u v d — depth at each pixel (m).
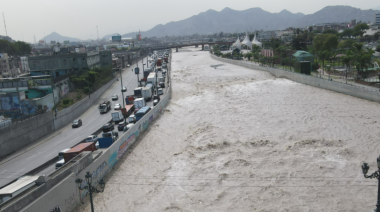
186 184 37.19
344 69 106.69
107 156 40.12
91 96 82.25
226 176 38.56
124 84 109.19
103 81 103.31
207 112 70.38
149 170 41.53
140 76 126.19
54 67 97.69
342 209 30.86
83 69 98.94
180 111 72.38
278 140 50.12
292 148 46.12
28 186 27.81
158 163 43.78
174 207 32.50
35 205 26.03
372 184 35.03
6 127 47.94
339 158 42.16
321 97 77.81
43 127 56.91
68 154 37.91
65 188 30.30
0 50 153.50
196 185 36.81
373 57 115.38
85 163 34.25
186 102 81.62
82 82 86.44
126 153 46.84
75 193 32.06
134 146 49.94
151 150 48.69
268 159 42.78
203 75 130.88
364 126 54.78
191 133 56.00
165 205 32.94
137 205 33.09
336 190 34.22
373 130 52.56
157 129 58.97
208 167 41.38
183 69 157.00
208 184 36.91
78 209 32.06
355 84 80.56
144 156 46.41
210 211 31.56
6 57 123.56
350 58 87.44
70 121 66.56
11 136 48.94
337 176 37.22
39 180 28.38
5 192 26.36
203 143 50.47
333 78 93.00
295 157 42.91
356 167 39.31
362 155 42.88
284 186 35.53
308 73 101.62
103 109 71.06
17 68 129.88
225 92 91.69
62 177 30.36
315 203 32.03
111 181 38.31
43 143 53.00
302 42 173.12
